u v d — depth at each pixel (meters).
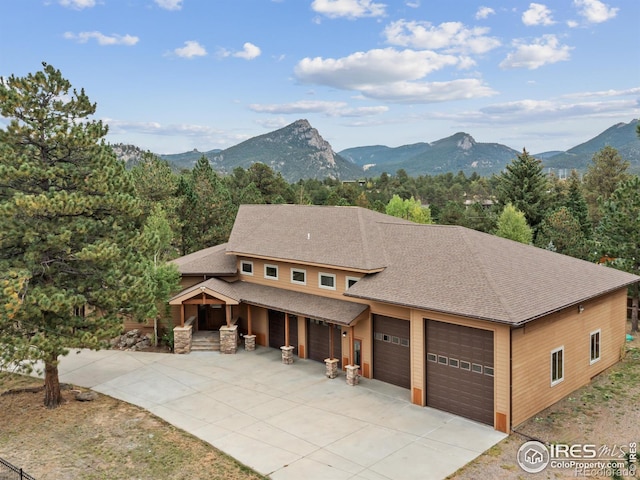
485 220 56.78
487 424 16.31
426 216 60.19
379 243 23.12
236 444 15.09
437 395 17.75
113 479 13.02
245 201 59.06
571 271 20.72
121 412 17.61
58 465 13.71
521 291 17.12
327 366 21.17
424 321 17.88
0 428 16.25
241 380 20.98
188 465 13.79
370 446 14.88
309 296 23.55
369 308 20.81
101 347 17.67
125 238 18.69
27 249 16.98
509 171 59.72
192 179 51.53
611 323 21.23
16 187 17.17
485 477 12.98
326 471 13.45
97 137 17.83
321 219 26.47
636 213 25.19
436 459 14.00
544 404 17.06
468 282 17.67
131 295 18.03
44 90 16.89
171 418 17.09
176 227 39.97
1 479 12.85
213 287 25.41
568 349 18.27
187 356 24.56
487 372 16.28
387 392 19.45
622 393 18.36
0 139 16.58
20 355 15.66
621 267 25.44
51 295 16.44
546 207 57.75
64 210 16.55
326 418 17.02
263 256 25.42
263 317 26.27
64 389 20.03
